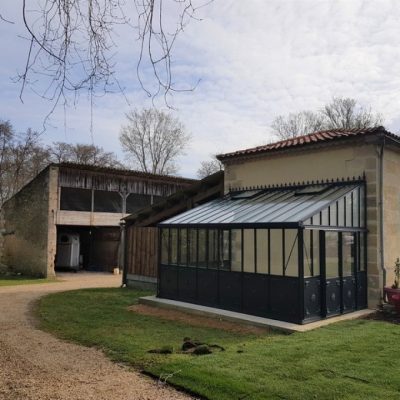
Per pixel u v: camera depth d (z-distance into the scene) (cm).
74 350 731
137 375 596
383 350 684
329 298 959
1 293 1484
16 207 2509
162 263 1253
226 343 770
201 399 509
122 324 944
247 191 1341
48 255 2155
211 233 1113
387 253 1087
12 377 585
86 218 2322
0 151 2916
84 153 3600
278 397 496
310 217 930
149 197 2625
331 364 611
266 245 987
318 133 1382
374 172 1066
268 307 962
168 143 3956
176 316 1044
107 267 2562
